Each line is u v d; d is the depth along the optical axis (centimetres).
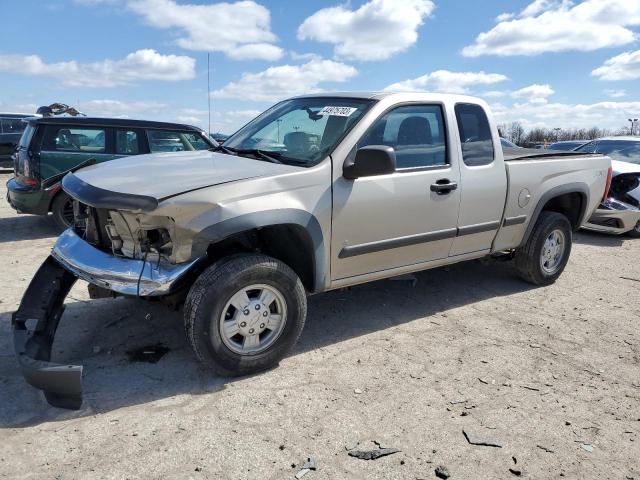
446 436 288
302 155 376
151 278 304
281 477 250
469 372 362
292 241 363
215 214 305
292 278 344
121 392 318
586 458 274
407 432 289
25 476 242
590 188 561
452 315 468
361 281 398
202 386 329
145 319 424
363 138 376
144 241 310
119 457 259
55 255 344
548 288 557
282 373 351
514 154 532
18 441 268
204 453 265
